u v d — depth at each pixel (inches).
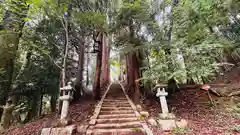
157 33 210.8
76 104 238.1
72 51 311.7
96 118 164.6
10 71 199.5
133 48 205.0
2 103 189.8
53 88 259.3
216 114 164.6
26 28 224.2
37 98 251.6
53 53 244.8
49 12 169.5
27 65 239.8
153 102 225.9
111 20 218.4
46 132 127.5
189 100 218.4
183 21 189.3
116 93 323.9
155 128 142.8
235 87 207.6
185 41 171.0
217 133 122.6
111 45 258.2
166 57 181.3
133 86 243.9
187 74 164.1
